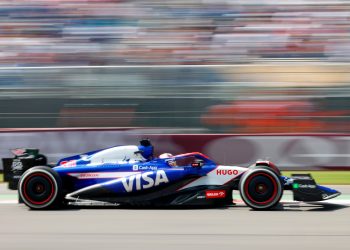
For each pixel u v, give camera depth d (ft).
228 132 140.15
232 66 141.18
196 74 141.59
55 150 136.05
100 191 74.02
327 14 192.65
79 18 195.83
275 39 187.62
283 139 132.98
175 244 52.13
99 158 77.51
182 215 69.15
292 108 141.28
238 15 193.57
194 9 194.80
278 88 141.79
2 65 183.73
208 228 60.08
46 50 188.65
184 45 188.96
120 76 141.18
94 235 56.70
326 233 57.16
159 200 74.49
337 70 142.10
